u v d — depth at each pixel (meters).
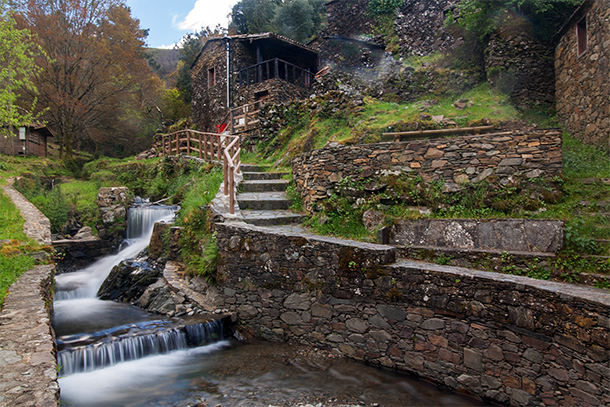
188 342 5.55
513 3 9.93
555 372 3.52
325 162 7.41
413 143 6.59
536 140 5.79
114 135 28.12
